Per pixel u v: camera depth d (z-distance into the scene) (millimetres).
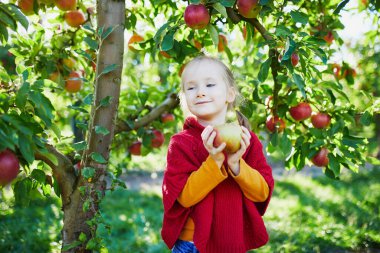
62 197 2344
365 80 6703
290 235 4551
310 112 2705
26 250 3969
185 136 1899
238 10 2367
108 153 2352
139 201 6957
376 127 9797
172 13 3039
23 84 1734
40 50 2869
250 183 1755
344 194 7191
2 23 2012
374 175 8922
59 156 2324
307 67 2367
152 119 3270
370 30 3541
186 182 1762
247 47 3693
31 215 5266
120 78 2363
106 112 2316
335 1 3086
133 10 3062
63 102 3732
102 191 2334
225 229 1806
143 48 2852
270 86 3094
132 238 4684
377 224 4852
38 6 2574
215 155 1664
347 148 2572
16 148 1823
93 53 3041
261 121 3021
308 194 7414
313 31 3033
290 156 2713
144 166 11453
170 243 1834
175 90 3439
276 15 2316
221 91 1896
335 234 4535
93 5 3141
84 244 2289
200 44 3021
